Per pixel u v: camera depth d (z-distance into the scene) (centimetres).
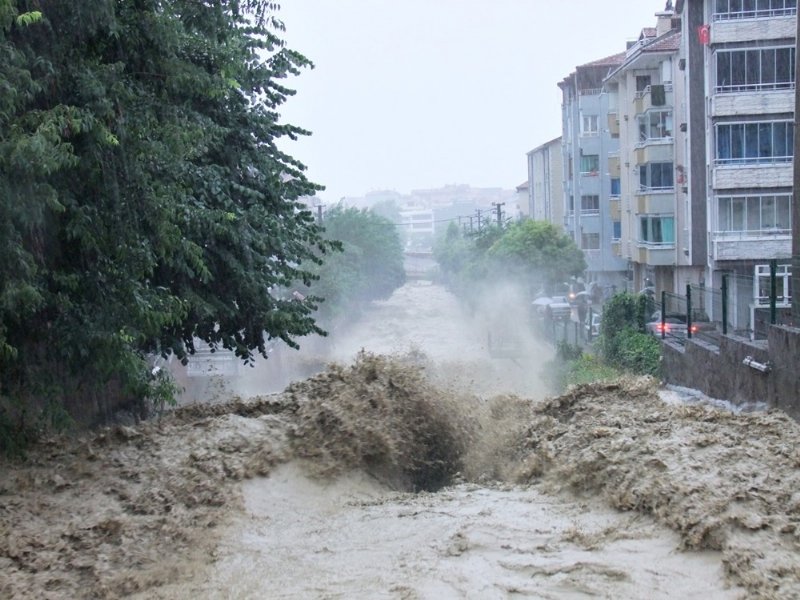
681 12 3819
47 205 1002
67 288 1105
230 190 1545
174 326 1459
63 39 1102
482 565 762
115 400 1465
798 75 1581
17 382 1126
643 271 4803
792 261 1484
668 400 1791
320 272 4331
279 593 741
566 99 6481
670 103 4022
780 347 1414
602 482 923
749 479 841
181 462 1035
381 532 873
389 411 1163
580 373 2661
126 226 1102
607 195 5797
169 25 1204
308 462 1064
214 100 1502
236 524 910
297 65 1658
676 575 717
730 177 3284
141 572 794
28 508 934
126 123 1107
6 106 935
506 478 1104
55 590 762
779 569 682
